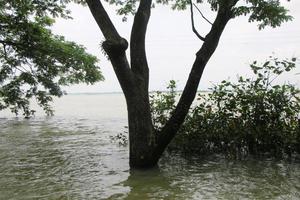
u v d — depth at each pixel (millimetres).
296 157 10508
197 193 7480
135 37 9320
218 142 11078
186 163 10086
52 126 22156
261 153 10922
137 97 9164
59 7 17562
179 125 9055
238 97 10750
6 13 17328
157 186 8008
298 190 7500
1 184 8484
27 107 20438
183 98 9016
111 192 7660
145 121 9250
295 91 10445
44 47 17750
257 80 10672
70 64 18375
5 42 17719
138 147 9297
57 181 8664
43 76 19062
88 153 12195
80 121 25500
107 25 8812
